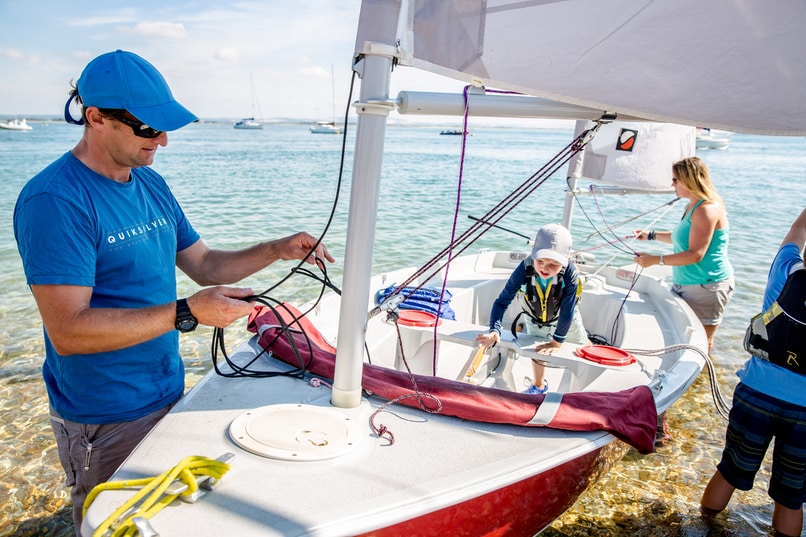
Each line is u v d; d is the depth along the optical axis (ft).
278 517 4.73
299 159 97.09
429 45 4.82
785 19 5.04
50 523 9.01
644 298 14.55
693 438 12.01
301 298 19.42
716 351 16.56
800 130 5.72
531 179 6.91
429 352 10.77
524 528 6.63
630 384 8.45
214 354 7.22
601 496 10.02
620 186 15.28
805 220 8.84
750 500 10.01
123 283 5.94
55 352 5.96
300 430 5.84
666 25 4.97
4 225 30.81
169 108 5.54
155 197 6.54
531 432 6.50
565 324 9.74
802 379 7.88
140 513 4.52
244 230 32.76
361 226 5.78
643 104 5.26
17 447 10.96
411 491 5.21
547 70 4.97
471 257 16.65
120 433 6.14
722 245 13.55
